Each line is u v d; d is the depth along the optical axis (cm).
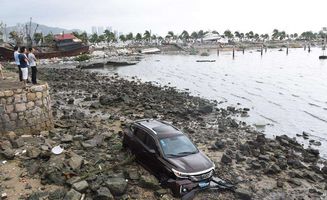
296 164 1911
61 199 1205
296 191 1587
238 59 11731
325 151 2364
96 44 18462
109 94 3866
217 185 1435
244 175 1711
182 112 3050
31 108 1880
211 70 7844
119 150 1742
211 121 2945
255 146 2198
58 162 1447
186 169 1350
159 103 3522
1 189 1253
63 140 1769
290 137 2691
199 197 1370
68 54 10138
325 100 4250
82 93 3959
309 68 8425
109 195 1239
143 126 1603
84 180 1323
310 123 3148
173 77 6406
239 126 2841
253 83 5703
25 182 1320
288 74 7081
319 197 1548
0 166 1427
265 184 1631
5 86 1900
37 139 1750
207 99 4131
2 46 8425
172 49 16962
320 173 1862
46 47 10462
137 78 6056
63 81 4975
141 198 1298
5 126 1777
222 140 2333
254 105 3872
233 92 4756
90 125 2342
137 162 1590
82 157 1548
